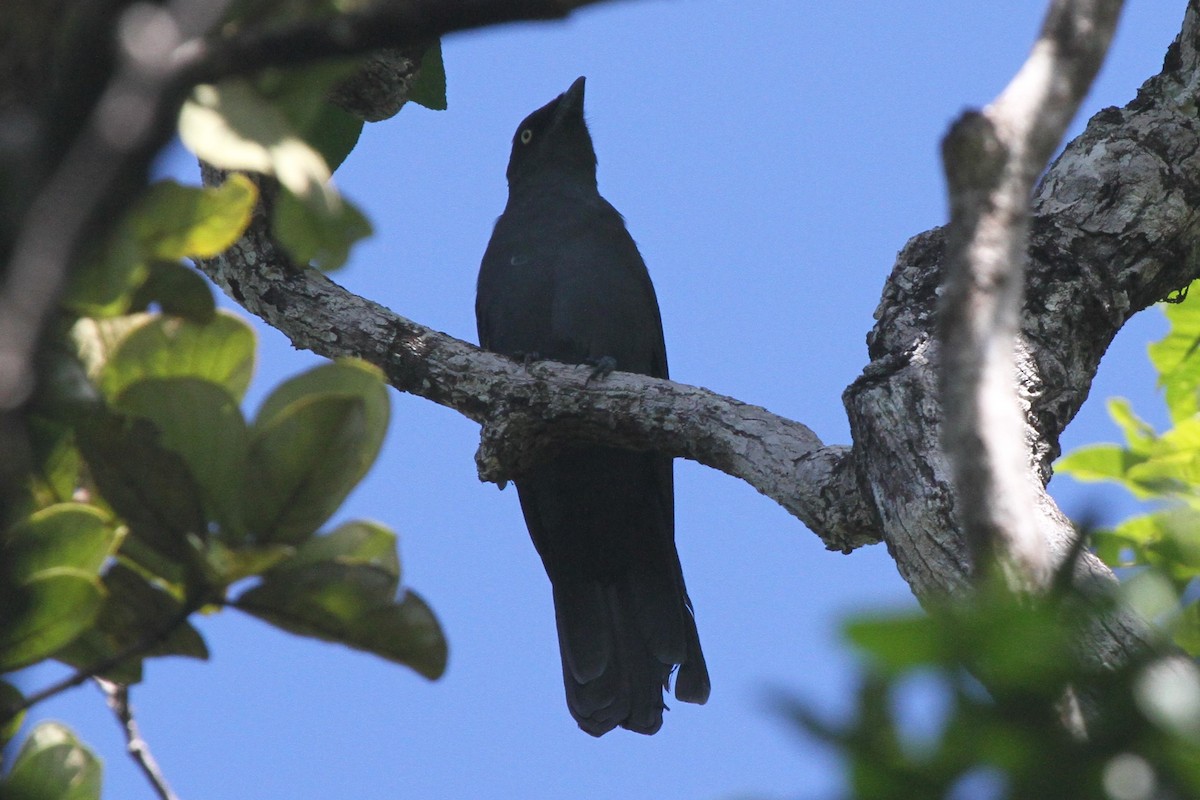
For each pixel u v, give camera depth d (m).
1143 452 8.65
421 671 4.82
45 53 3.80
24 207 2.88
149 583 4.82
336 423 4.59
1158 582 4.09
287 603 4.71
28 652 4.54
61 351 4.48
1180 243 8.85
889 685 3.12
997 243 4.02
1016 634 3.10
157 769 5.73
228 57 3.08
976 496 3.84
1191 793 3.02
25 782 4.80
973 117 4.08
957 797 3.13
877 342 8.13
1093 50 4.28
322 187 4.00
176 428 4.62
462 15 3.21
